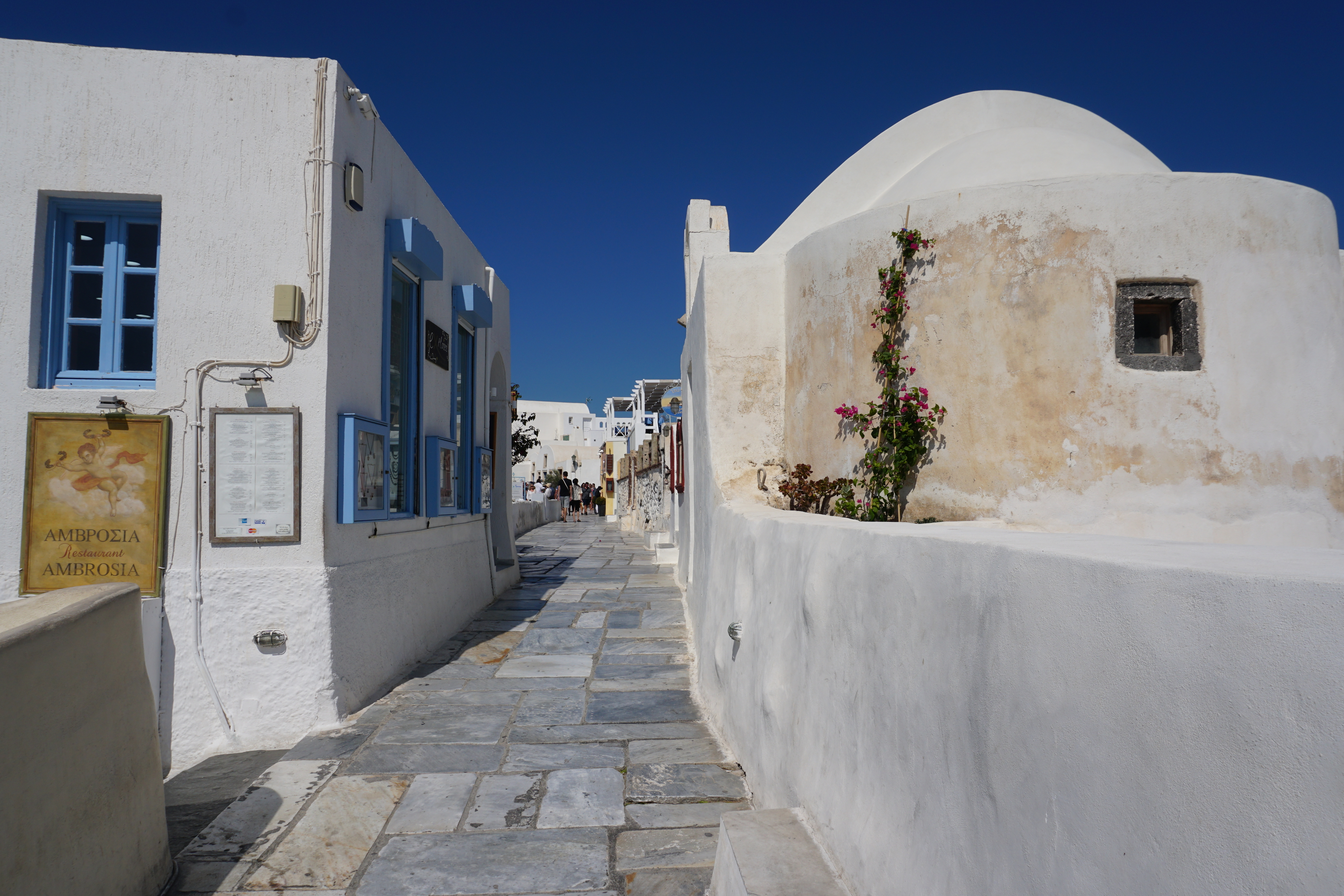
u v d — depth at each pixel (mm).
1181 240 5168
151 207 5578
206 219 5469
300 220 5512
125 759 3201
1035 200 5324
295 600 5367
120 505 5297
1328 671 1063
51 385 5473
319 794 4328
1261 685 1157
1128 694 1421
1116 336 5168
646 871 3551
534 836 3871
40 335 5457
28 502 5254
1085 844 1514
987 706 1914
